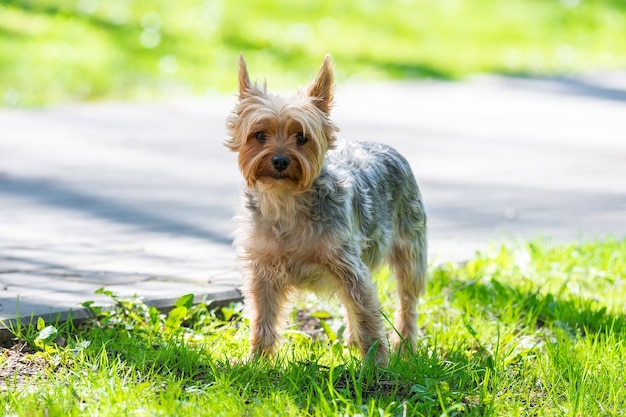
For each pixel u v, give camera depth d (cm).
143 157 1338
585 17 2766
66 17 2106
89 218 1042
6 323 679
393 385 620
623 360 673
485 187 1258
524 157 1441
